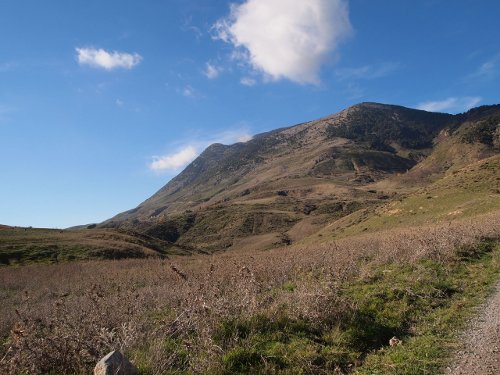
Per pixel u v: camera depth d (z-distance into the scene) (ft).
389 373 21.81
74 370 20.88
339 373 22.11
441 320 30.30
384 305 33.81
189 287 35.68
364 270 47.19
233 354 22.70
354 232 246.88
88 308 30.68
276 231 513.04
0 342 30.94
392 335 28.32
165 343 24.13
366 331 27.94
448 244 56.24
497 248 58.18
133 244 216.33
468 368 21.66
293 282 46.50
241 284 35.47
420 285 39.50
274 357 23.32
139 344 23.97
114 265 134.41
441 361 22.94
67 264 143.02
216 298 29.91
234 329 26.45
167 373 20.74
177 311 30.96
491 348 23.90
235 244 477.36
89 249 180.55
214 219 618.03
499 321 28.63
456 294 37.35
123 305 32.55
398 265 49.55
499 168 237.04
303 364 22.72
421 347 25.02
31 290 75.97
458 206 190.90
